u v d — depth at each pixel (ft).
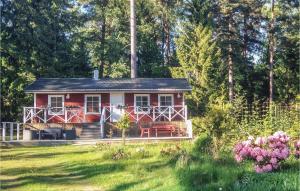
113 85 108.17
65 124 103.65
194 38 120.98
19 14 122.01
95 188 41.42
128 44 156.04
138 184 40.42
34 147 78.79
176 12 149.07
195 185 34.35
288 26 145.28
